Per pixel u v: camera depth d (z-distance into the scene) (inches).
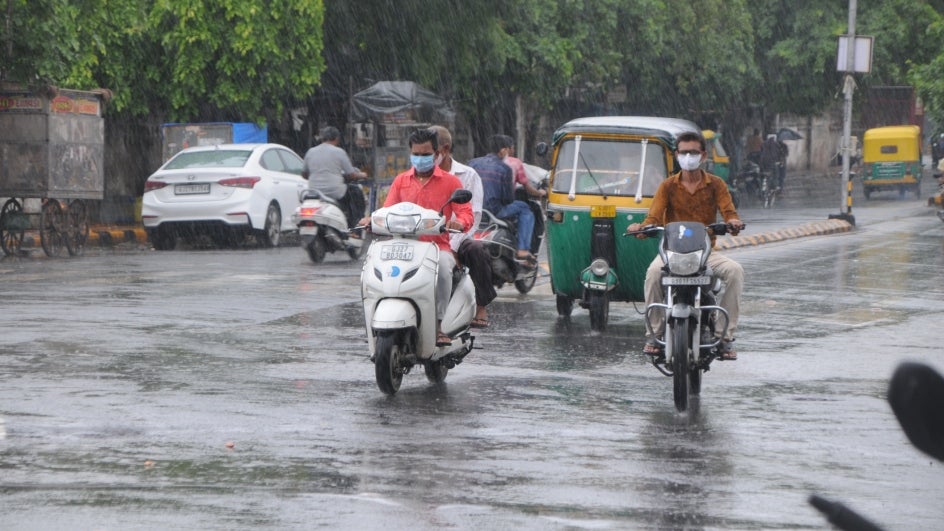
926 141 3169.3
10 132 908.0
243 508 261.1
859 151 2198.6
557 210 589.6
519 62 1465.3
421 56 1338.6
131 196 1288.1
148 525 246.5
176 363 450.6
